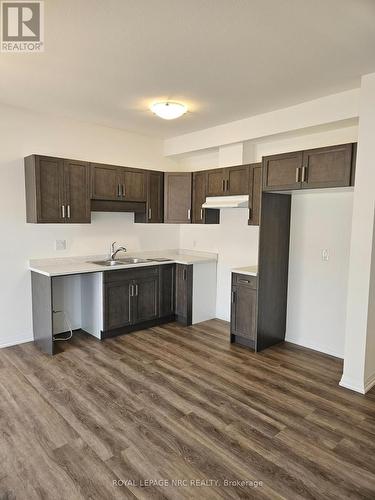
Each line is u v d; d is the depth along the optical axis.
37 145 3.81
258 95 3.21
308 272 3.83
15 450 2.12
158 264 4.44
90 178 3.97
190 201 4.68
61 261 4.10
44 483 1.86
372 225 2.71
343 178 2.96
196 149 4.59
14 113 3.63
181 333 4.28
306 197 3.79
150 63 2.58
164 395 2.79
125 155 4.61
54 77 2.85
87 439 2.22
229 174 4.21
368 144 2.70
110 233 4.55
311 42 2.24
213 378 3.10
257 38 2.20
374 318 2.94
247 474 1.95
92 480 1.89
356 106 3.03
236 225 4.60
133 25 2.06
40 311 3.71
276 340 3.97
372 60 2.49
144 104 3.51
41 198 3.58
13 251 3.73
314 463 2.04
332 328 3.66
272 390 2.90
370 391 2.89
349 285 2.88
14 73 2.77
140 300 4.30
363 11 1.90
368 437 2.29
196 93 3.18
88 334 4.20
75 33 2.16
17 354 3.55
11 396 2.73
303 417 2.51
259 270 3.64
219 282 4.88
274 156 3.45
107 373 3.16
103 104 3.52
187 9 1.90
